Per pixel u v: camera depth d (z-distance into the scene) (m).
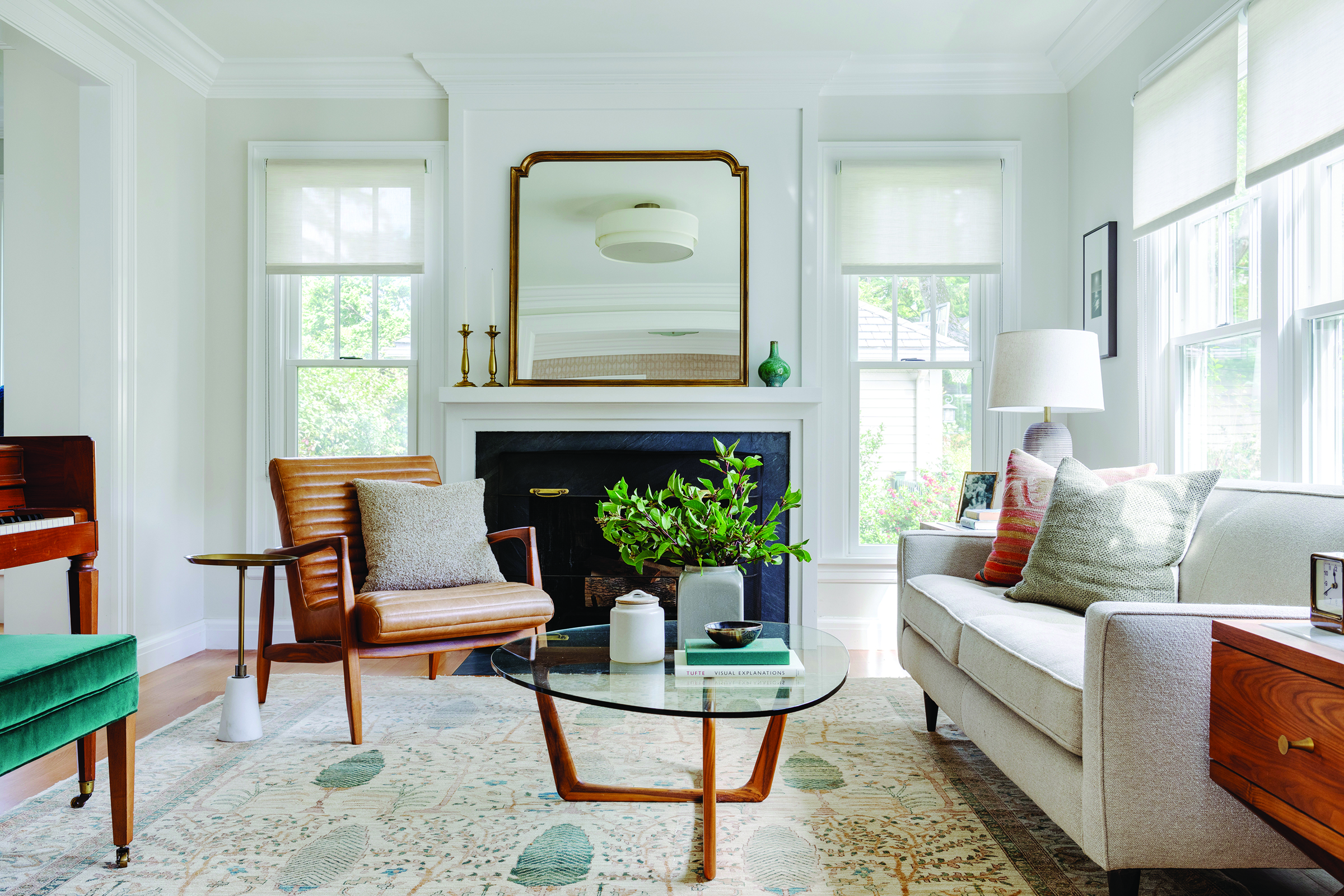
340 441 3.77
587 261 3.66
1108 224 3.24
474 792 2.02
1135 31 3.09
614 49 3.56
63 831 1.79
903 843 1.74
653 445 3.61
